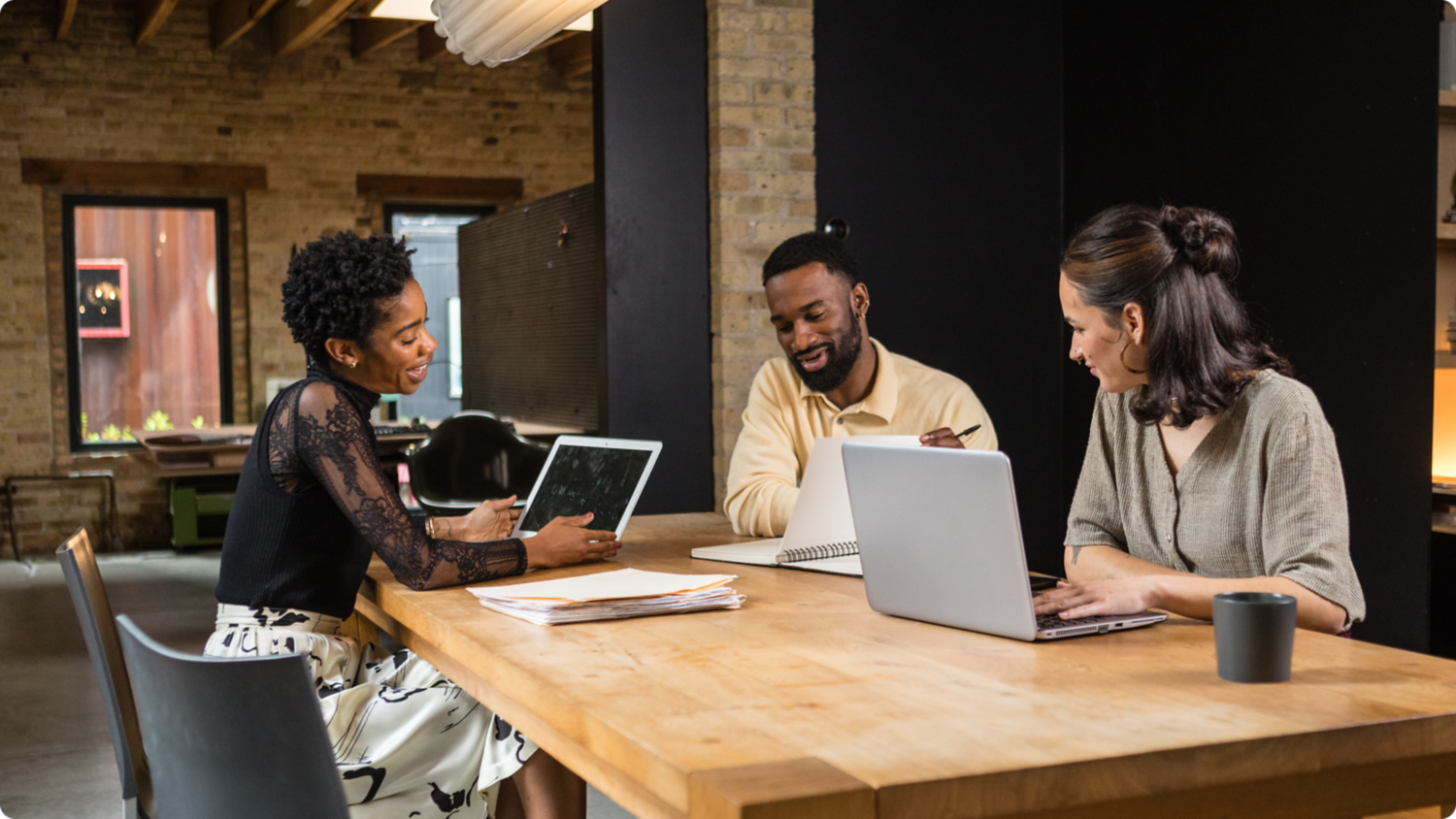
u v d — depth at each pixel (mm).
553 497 2488
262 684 1152
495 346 7043
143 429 8656
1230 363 1693
